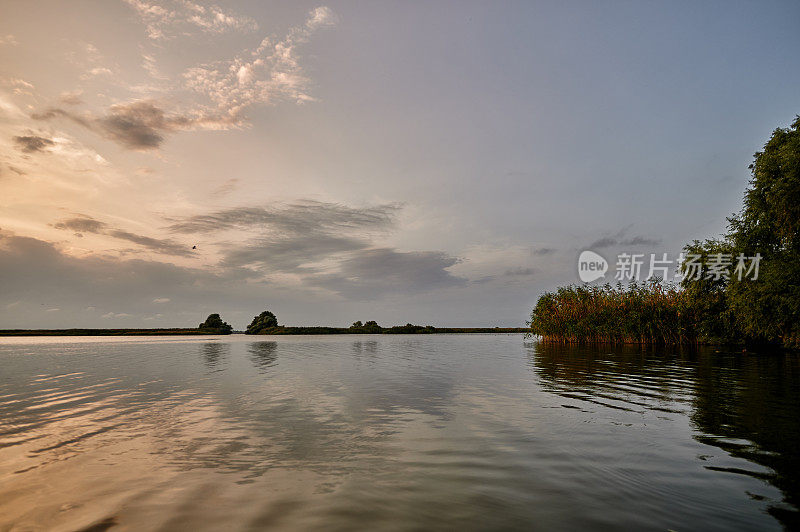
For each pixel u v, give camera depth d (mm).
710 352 28594
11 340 62969
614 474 5945
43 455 6973
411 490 5418
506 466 6297
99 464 6496
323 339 63000
